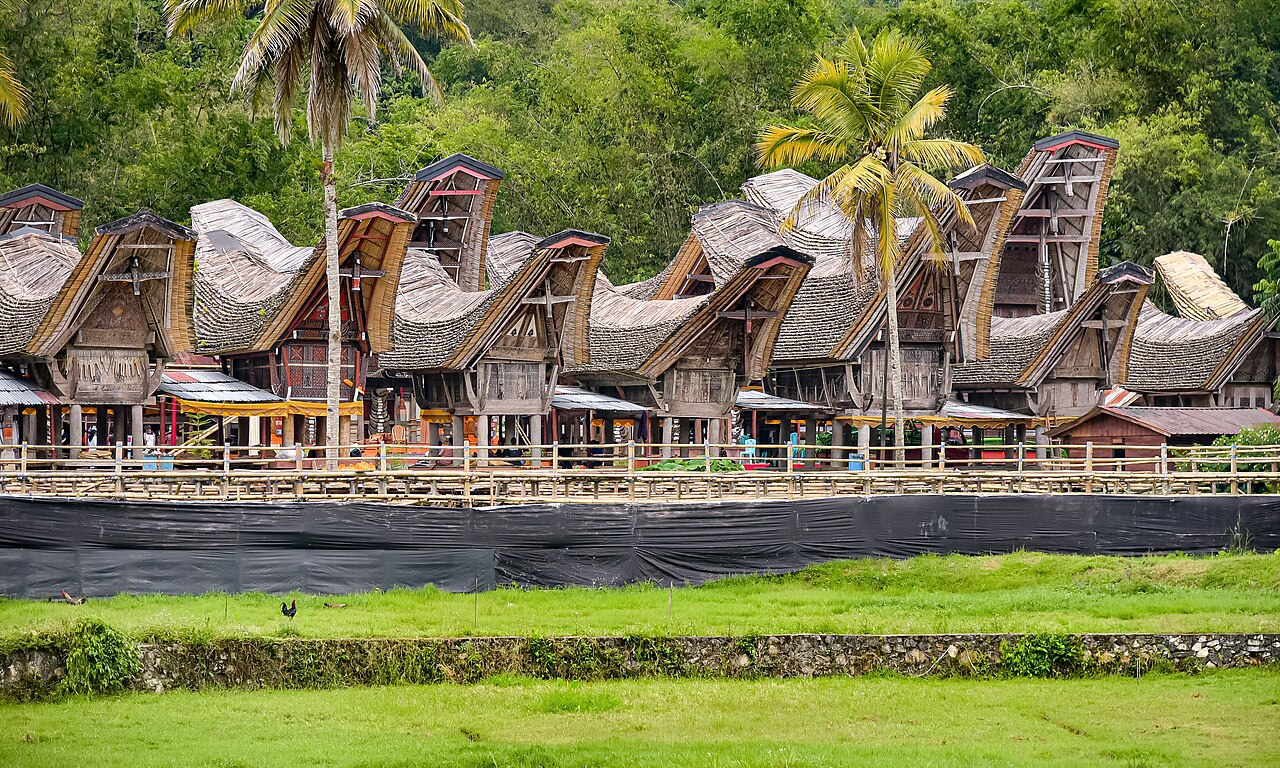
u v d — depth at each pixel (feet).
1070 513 328.29
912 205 399.03
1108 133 600.39
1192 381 508.94
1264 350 515.09
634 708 222.89
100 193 569.64
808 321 453.58
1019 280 538.47
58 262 415.85
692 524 308.60
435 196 484.33
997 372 481.05
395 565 293.84
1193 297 565.94
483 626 255.70
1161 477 344.08
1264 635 247.09
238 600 279.49
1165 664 245.86
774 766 191.52
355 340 414.82
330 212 346.33
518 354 415.64
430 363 412.98
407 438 473.67
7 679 224.12
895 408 389.39
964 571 311.88
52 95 560.20
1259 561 306.35
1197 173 599.57
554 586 301.02
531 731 210.38
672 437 447.83
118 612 263.90
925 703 226.38
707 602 286.66
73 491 316.81
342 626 253.44
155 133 589.73
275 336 400.67
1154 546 329.72
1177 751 199.11
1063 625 257.55
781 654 243.60
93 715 215.31
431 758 194.39
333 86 341.41
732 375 437.17
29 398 372.99
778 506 313.94
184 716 215.10
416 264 462.60
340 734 206.69
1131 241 624.59
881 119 384.88
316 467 394.73
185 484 321.11
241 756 194.90
